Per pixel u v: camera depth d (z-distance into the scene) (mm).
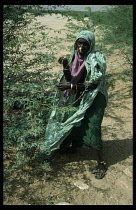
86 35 2715
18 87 2492
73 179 2980
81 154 3459
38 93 2721
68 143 3277
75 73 2900
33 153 3160
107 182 2980
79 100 3014
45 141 2996
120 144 3734
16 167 3041
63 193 2773
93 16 4848
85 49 2760
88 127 2977
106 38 6547
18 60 3480
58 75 3373
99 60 2781
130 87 5441
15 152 3256
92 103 2914
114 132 4027
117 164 3303
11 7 3184
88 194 2789
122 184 2969
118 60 6832
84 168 3176
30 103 2539
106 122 4320
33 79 3184
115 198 2768
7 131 2615
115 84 5629
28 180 2885
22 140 2535
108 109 4727
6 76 3012
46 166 2904
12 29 3236
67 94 3094
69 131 2969
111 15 6402
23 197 2684
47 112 3166
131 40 6000
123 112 4609
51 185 2867
